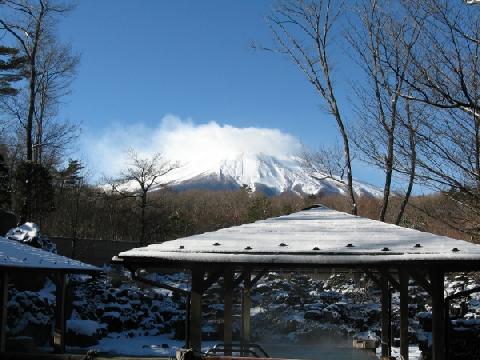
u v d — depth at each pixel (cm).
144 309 2502
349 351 1789
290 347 1861
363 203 4219
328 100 3073
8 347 1795
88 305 2409
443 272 976
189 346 1077
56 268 1728
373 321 2403
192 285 1030
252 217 4816
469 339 1355
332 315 2348
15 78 3847
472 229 1611
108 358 1589
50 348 1958
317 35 3069
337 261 970
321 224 1239
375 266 991
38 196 3159
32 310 2041
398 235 1116
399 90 1692
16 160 4244
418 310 2436
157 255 1026
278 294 2623
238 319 2322
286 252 1007
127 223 4703
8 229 2719
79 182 4875
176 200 5956
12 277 2164
